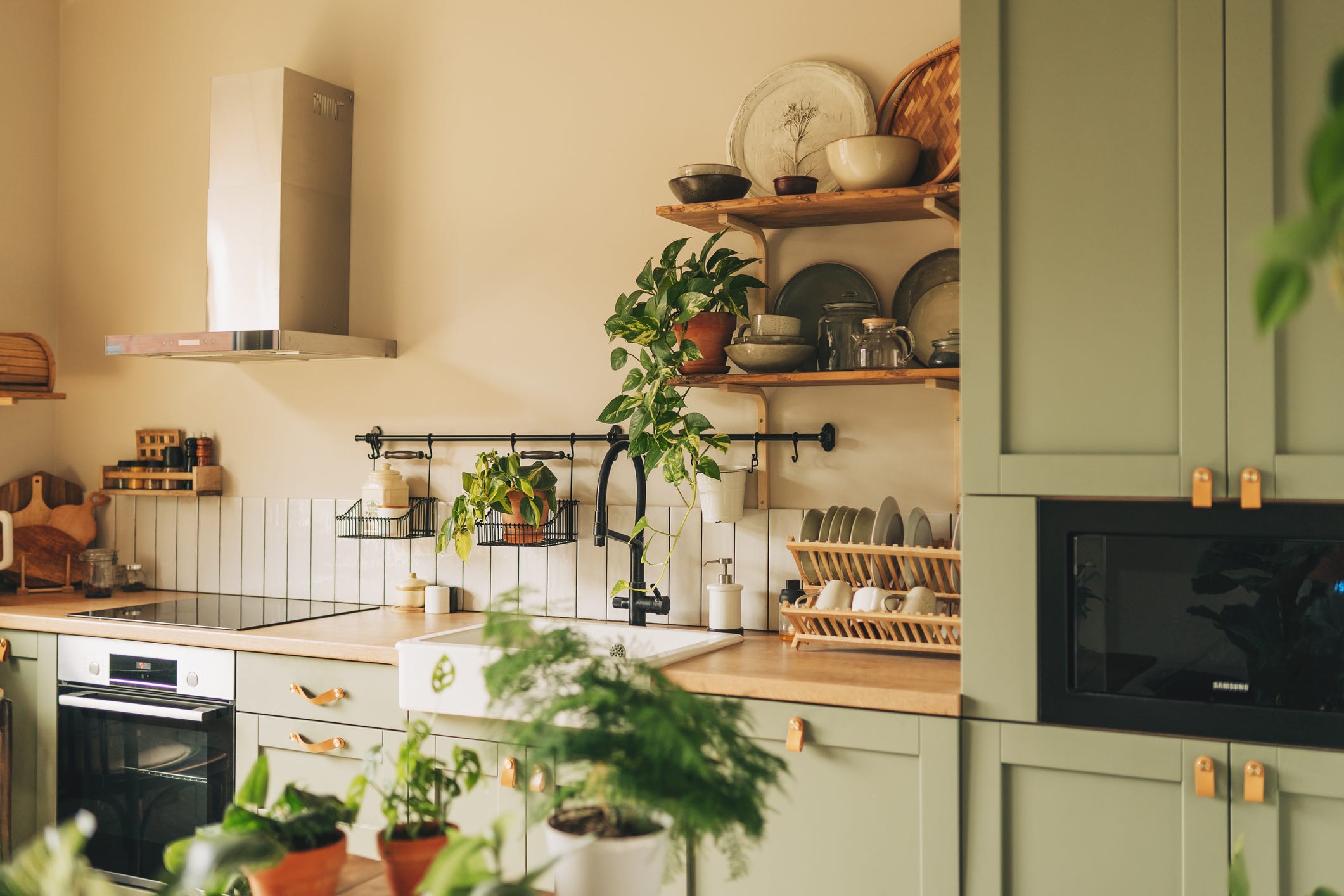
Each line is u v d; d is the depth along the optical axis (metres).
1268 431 1.95
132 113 4.00
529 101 3.32
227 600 3.61
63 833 0.89
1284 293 0.31
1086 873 2.05
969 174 2.17
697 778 0.98
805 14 2.95
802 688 2.22
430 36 3.48
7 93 3.98
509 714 2.39
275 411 3.71
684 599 3.05
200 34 3.88
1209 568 2.01
